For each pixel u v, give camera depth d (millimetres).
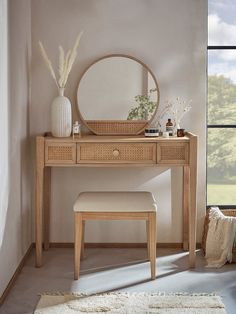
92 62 3887
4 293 2969
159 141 3441
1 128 2904
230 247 3564
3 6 2932
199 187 3957
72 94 3922
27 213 3811
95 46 3891
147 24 3881
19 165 3494
